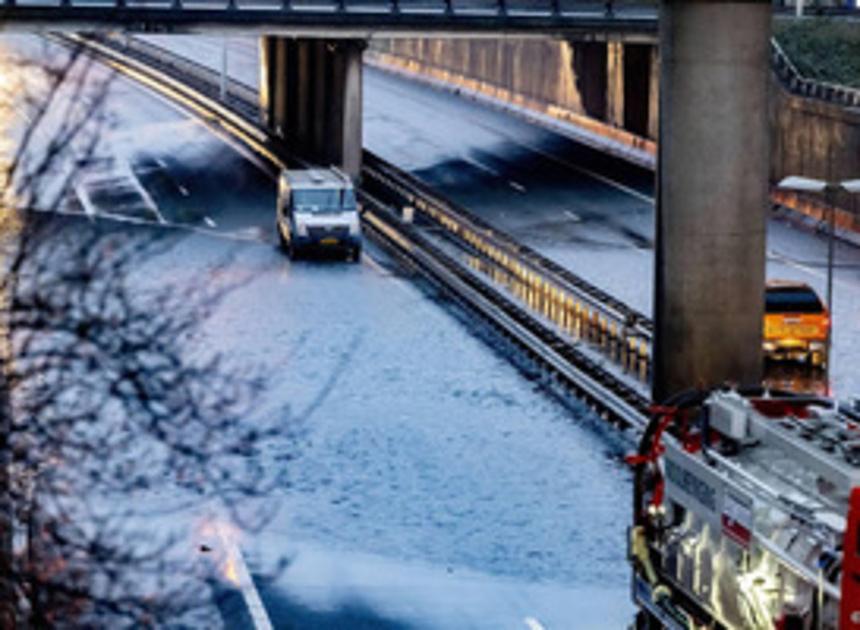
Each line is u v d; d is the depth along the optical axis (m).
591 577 48.16
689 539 37.09
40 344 39.78
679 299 51.62
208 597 45.22
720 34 50.16
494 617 44.91
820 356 70.50
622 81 131.62
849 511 30.45
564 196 114.94
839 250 97.81
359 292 86.12
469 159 128.00
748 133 50.81
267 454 58.09
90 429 48.75
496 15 113.88
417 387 68.50
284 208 96.81
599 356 73.06
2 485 29.61
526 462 58.75
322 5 111.94
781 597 33.03
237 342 74.44
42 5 106.25
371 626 44.12
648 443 39.62
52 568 32.81
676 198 51.25
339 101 117.19
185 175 117.81
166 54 166.00
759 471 35.19
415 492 55.56
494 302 83.12
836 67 120.69
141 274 85.50
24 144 30.34
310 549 49.78
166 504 51.25
